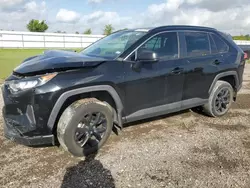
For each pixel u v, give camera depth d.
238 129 4.25
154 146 3.54
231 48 4.87
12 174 2.81
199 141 3.74
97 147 3.33
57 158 3.18
